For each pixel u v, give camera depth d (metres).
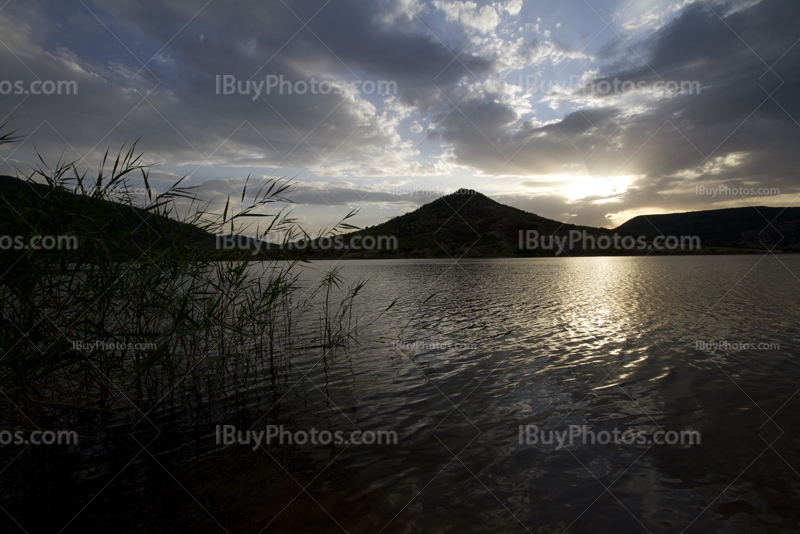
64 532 3.41
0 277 4.84
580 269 42.66
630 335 10.31
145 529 3.45
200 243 6.63
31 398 5.16
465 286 24.12
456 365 8.13
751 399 6.11
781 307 13.98
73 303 5.73
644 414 5.69
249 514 3.64
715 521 3.48
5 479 4.24
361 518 3.56
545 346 9.46
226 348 7.87
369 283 26.52
